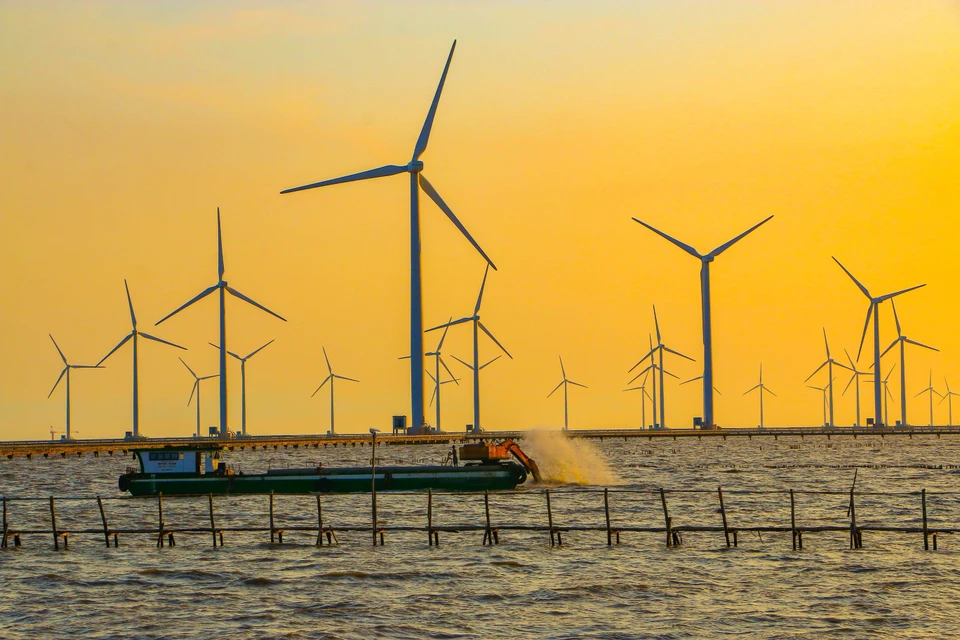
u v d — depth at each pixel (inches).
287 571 4180.6
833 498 6481.3
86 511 5895.7
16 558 4510.3
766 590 3846.0
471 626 3440.0
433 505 5910.4
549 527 4623.5
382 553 4525.1
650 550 4571.9
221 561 4392.2
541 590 3855.8
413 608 3639.3
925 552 4495.6
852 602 3678.6
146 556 4530.0
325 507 5861.2
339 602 3713.1
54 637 3373.5
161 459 6294.3
